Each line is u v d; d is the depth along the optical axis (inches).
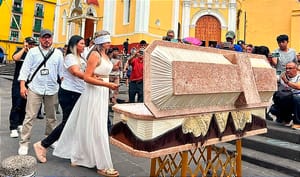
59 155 154.8
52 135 156.9
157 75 89.5
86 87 143.6
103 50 141.0
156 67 89.8
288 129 198.8
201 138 103.3
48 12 1654.8
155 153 90.4
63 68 162.6
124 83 512.4
